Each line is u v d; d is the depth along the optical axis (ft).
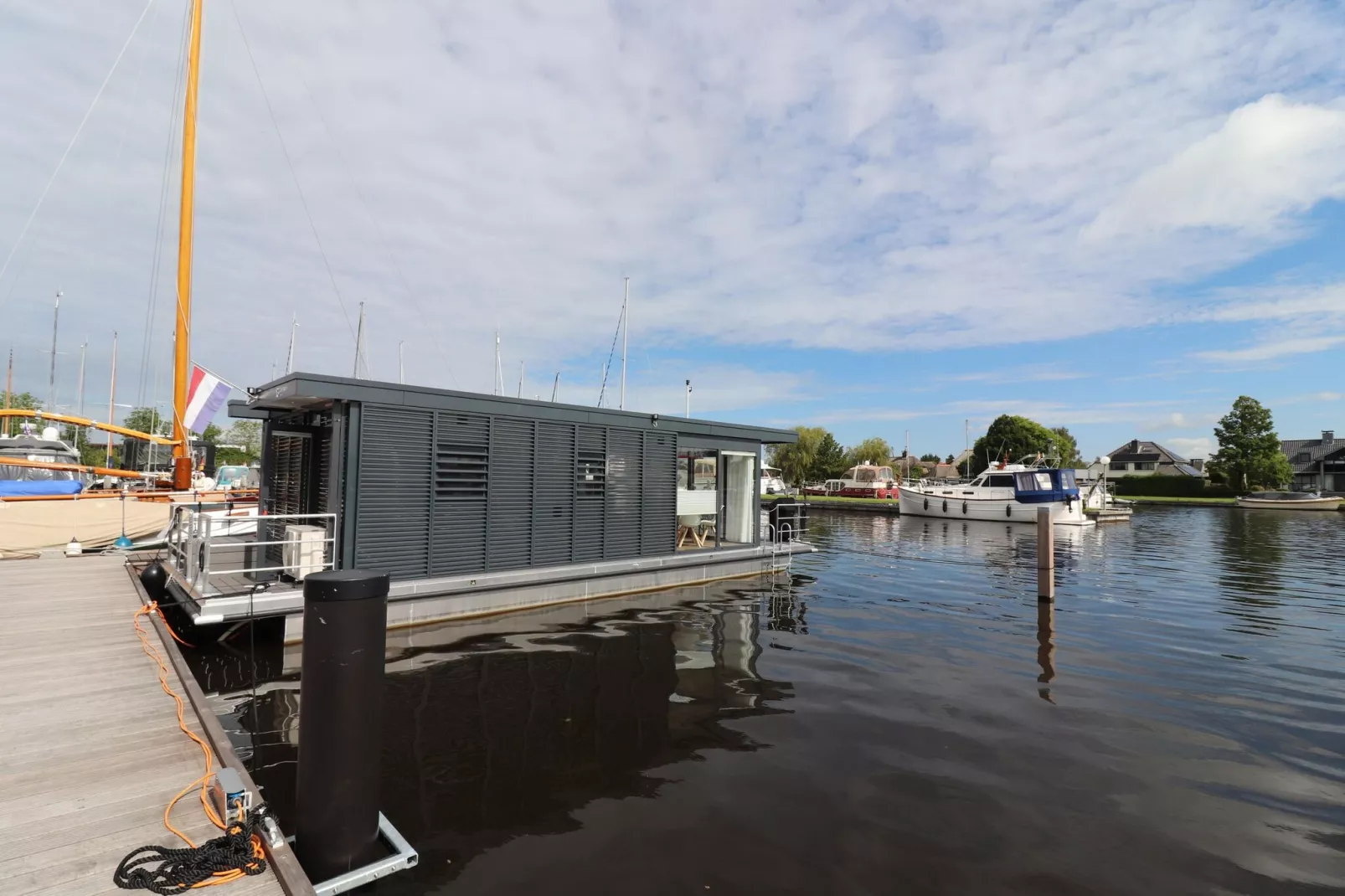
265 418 33.81
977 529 91.04
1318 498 135.44
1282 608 35.58
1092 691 20.85
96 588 26.91
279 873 8.70
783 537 46.14
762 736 16.62
